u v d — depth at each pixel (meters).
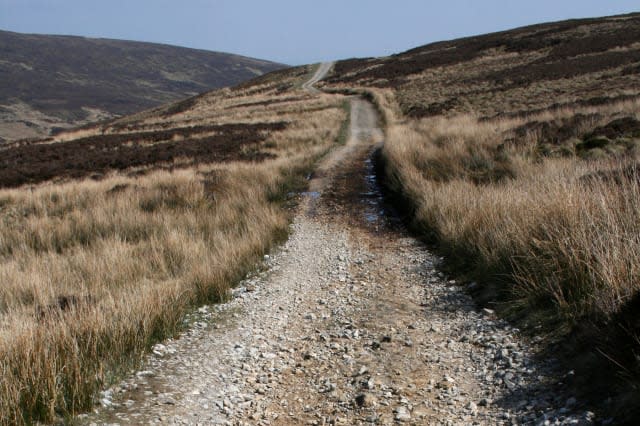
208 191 14.49
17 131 133.38
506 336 4.79
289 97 59.44
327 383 4.41
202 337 5.61
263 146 25.88
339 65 96.25
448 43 89.62
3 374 3.79
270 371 4.75
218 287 7.16
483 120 23.92
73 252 10.14
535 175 9.77
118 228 11.34
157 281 7.49
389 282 7.31
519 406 3.54
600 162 10.10
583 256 5.01
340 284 7.46
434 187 10.86
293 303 6.77
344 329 5.69
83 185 17.08
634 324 3.54
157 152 25.67
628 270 4.16
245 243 9.29
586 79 36.09
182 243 9.20
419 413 3.71
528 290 5.36
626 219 5.09
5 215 14.05
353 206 12.86
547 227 5.89
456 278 6.96
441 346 4.91
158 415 3.82
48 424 3.56
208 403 4.10
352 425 3.66
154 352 5.08
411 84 53.81
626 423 2.84
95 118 171.75
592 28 67.06
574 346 4.02
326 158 21.06
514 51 63.66
